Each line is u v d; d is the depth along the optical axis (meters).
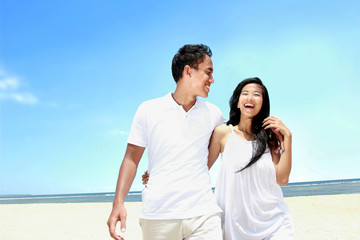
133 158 2.89
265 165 3.00
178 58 2.88
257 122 3.25
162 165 2.77
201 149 2.86
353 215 12.11
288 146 3.00
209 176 2.90
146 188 2.81
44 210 21.72
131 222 13.25
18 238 10.05
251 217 2.97
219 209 2.79
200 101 3.04
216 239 2.60
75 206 25.66
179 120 2.83
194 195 2.68
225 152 3.14
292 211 14.37
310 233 8.97
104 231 11.03
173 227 2.64
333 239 8.01
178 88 2.92
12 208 24.81
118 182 2.80
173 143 2.78
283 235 2.88
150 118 2.84
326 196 22.05
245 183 3.02
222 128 3.20
